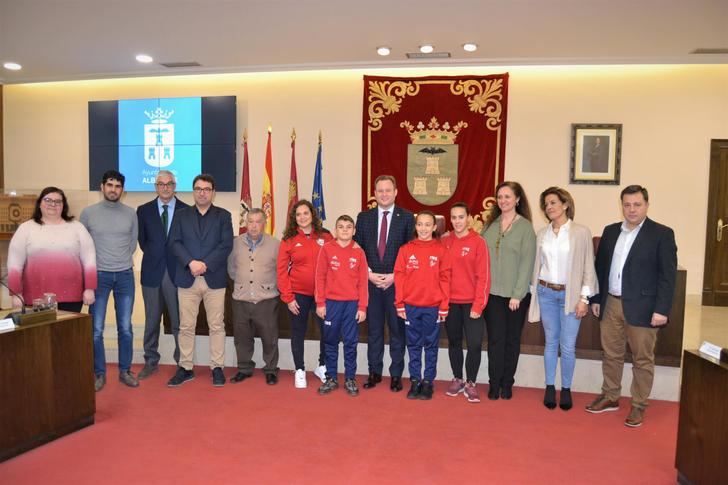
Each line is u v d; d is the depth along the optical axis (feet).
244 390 12.04
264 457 8.69
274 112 23.06
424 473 8.21
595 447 9.28
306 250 12.12
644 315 10.17
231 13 15.52
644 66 20.83
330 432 9.72
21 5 15.05
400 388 12.16
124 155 23.81
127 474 8.09
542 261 11.39
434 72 21.84
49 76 23.65
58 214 11.19
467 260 11.48
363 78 22.12
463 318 11.69
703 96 20.70
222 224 12.49
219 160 22.97
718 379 7.20
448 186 21.67
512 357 11.78
